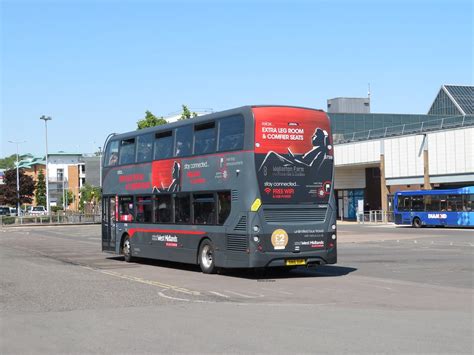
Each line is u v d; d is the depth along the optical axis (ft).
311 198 55.47
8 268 66.39
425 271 60.85
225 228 55.93
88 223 243.40
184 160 62.64
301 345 26.73
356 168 226.79
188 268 66.64
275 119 54.44
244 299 42.04
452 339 27.81
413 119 282.15
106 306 38.88
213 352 25.66
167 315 35.17
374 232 140.46
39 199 406.00
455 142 167.63
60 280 54.19
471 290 46.52
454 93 288.10
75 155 499.51
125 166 75.00
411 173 183.42
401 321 32.60
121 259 79.61
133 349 26.48
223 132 57.11
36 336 29.60
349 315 34.73
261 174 53.42
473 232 134.72
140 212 71.05
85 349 26.66
